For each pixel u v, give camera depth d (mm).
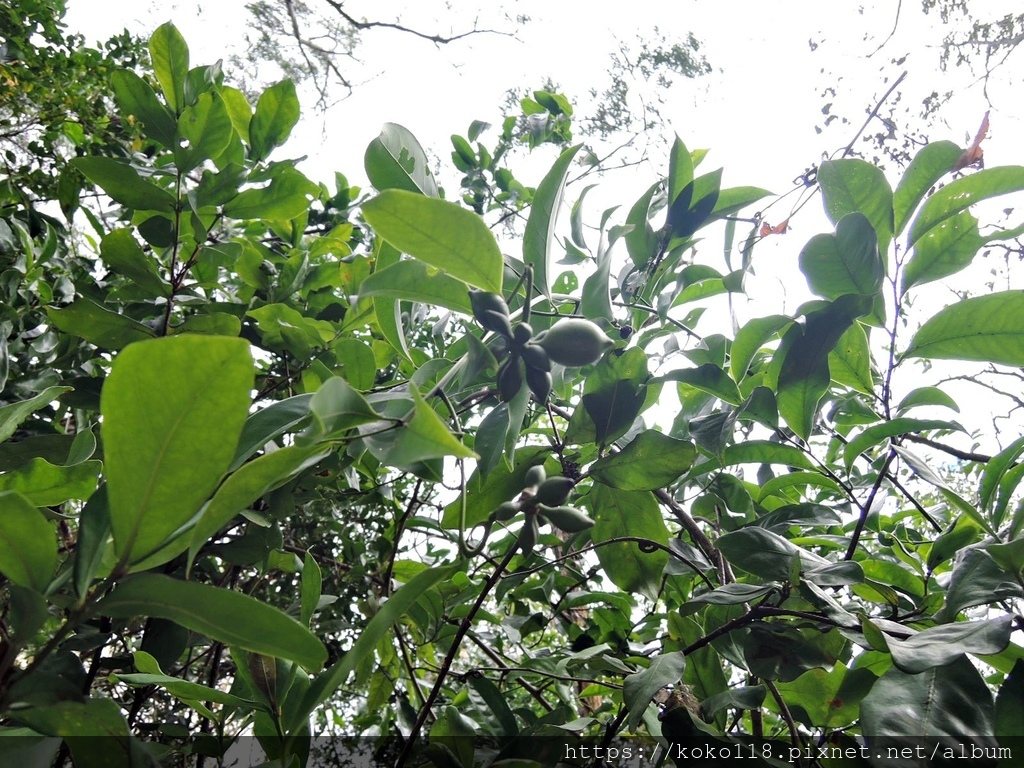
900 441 1145
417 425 528
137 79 1256
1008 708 617
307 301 1653
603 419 914
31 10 1973
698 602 814
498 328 670
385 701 1605
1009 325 887
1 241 1509
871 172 949
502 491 938
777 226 1398
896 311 955
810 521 1101
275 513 1201
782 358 1008
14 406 878
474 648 2332
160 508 452
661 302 1183
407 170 901
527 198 2090
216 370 422
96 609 470
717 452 979
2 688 474
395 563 1754
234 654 704
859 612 780
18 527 493
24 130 1767
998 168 888
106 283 1753
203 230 1270
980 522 782
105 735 516
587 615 1992
